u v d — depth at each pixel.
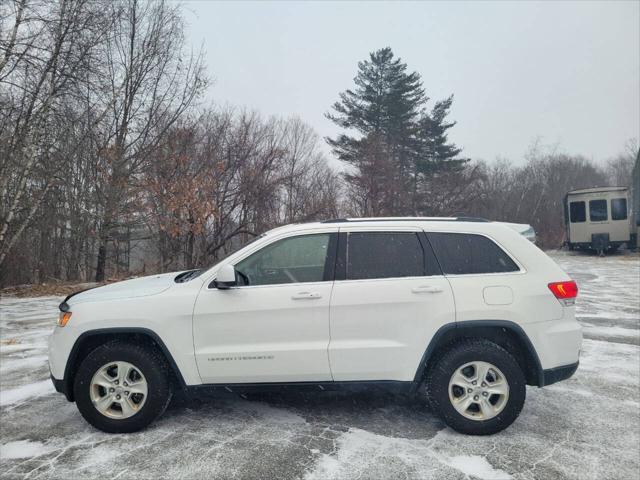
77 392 3.50
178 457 3.15
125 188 15.65
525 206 36.72
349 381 3.50
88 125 15.16
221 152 17.25
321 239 3.72
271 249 3.71
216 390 3.54
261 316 3.50
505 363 3.38
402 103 36.53
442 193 29.05
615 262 19.02
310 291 3.51
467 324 3.43
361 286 3.52
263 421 3.74
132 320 3.50
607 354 5.60
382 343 3.46
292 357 3.47
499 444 3.32
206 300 3.54
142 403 3.50
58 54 12.81
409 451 3.22
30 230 15.76
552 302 3.52
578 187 42.78
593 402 4.11
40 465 3.08
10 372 5.20
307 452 3.21
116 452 3.24
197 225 14.87
